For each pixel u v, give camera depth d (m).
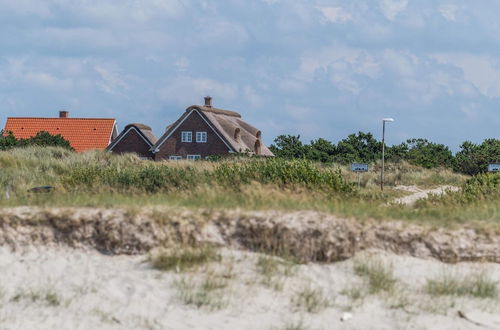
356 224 23.02
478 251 22.77
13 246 22.52
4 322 18.16
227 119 104.31
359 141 105.69
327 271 21.59
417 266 22.00
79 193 30.72
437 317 19.12
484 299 20.41
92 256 22.33
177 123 99.81
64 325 18.09
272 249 22.47
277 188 31.91
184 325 18.19
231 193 29.55
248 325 18.30
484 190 38.06
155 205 24.11
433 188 63.53
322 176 35.09
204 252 21.83
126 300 19.52
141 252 22.41
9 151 60.28
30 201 25.09
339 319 18.83
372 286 20.62
